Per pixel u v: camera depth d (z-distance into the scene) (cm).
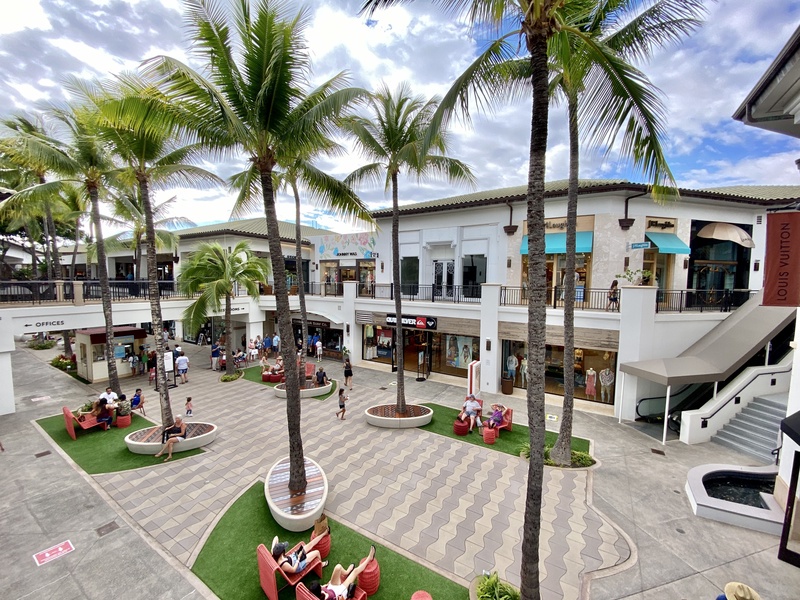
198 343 3134
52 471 1091
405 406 1474
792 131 758
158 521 861
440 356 2209
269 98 818
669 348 1518
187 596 658
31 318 1630
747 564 720
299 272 1961
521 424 1443
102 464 1130
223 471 1084
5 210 1476
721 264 2020
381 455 1175
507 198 2022
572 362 1110
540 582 677
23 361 2478
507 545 775
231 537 805
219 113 829
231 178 1611
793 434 694
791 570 704
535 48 555
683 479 1033
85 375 2038
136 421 1477
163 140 1254
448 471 1077
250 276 2195
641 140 691
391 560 730
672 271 1905
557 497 945
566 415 1116
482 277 2206
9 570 719
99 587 679
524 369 1848
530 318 585
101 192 1560
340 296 2661
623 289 1481
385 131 1384
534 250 579
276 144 885
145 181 1307
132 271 4025
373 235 2688
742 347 1339
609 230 1783
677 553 750
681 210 1873
